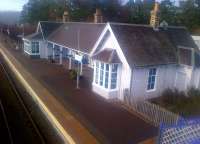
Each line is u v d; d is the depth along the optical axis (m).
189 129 9.39
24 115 16.48
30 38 35.94
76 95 19.73
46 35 36.56
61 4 69.75
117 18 62.84
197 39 32.47
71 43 28.67
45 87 21.53
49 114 15.48
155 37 22.11
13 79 26.52
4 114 16.45
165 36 23.00
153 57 19.94
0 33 75.31
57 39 33.44
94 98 19.22
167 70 21.08
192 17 61.19
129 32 20.56
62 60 34.53
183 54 21.69
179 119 13.80
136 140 12.68
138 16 63.28
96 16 31.34
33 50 36.38
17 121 15.50
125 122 14.85
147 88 20.12
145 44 20.59
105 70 19.22
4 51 43.56
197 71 21.36
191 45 24.25
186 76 21.25
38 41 36.25
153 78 20.39
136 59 18.72
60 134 13.33
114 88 19.47
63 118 14.85
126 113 16.33
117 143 12.30
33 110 17.53
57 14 68.50
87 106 17.30
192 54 21.22
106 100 18.91
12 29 66.25
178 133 9.34
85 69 28.39
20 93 21.72
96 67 20.58
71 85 22.55
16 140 13.12
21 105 18.39
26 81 23.25
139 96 19.62
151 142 12.48
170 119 14.77
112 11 63.94
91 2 64.69
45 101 17.75
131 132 13.56
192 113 17.19
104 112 16.30
